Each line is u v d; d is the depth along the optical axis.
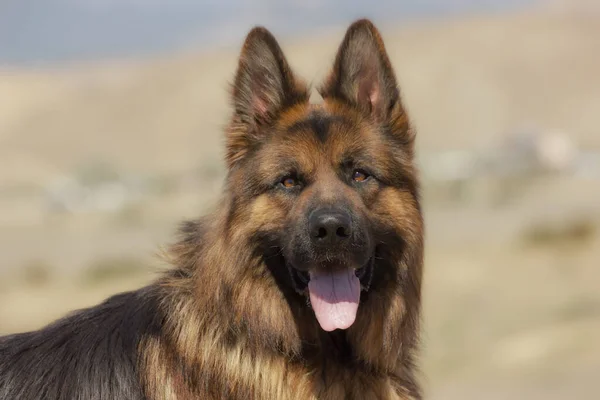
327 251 6.30
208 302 6.41
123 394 6.40
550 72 103.56
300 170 6.64
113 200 48.16
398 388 6.84
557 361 15.93
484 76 103.00
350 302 6.40
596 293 20.91
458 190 40.38
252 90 6.87
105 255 31.08
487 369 16.09
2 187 66.31
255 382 6.42
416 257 6.80
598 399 13.44
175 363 6.43
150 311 6.68
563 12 127.19
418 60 111.44
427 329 19.36
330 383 6.62
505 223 31.25
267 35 6.88
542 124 88.69
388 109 6.93
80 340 6.70
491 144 66.38
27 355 6.70
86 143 101.44
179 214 41.53
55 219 44.66
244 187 6.61
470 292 22.42
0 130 112.00
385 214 6.66
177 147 94.06
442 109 95.81
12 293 26.53
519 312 19.97
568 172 45.75
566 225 27.11
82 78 137.12
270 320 6.49
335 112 6.90
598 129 84.31
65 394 6.42
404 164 6.82
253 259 6.50
